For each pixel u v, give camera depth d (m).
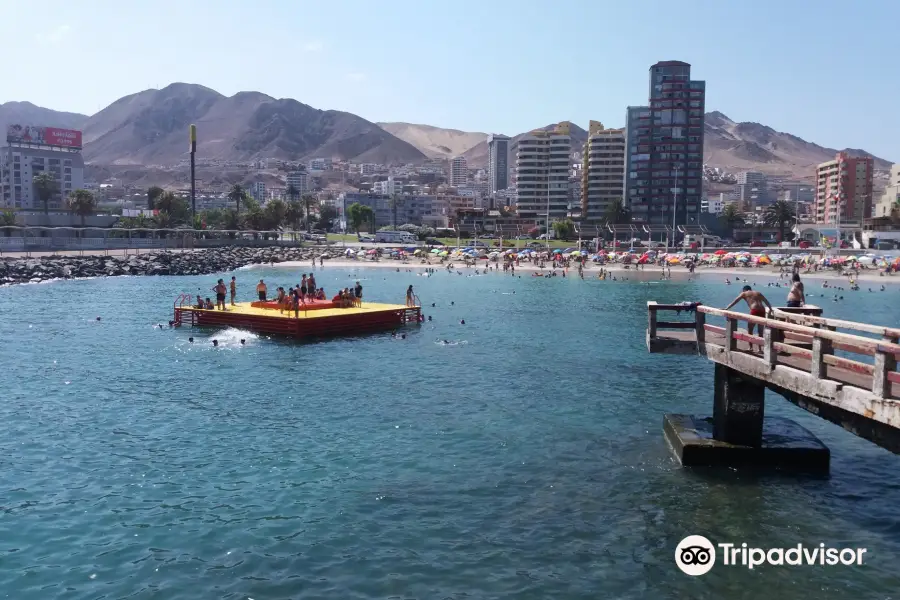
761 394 23.33
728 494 21.33
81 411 31.23
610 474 23.19
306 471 23.59
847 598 15.77
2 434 27.59
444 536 18.75
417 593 15.88
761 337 20.69
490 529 19.17
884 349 14.46
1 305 73.75
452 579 16.52
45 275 106.31
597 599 15.73
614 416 30.50
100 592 15.87
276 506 20.66
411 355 45.69
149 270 124.44
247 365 41.91
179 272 127.94
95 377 38.44
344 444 26.53
